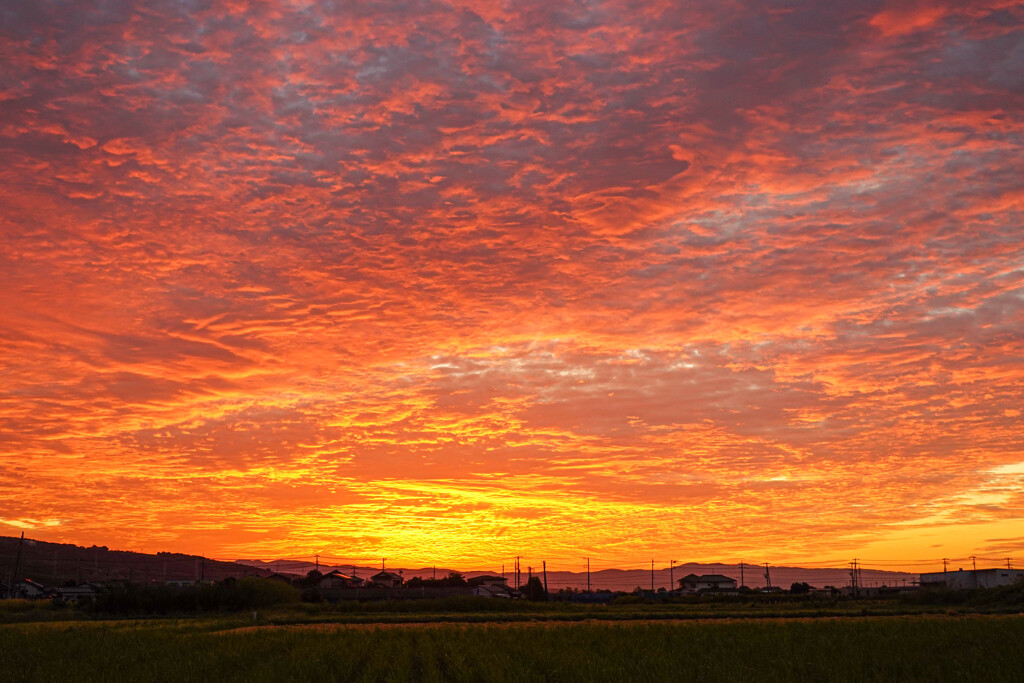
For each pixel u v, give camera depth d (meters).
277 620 56.44
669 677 18.98
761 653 24.83
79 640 33.09
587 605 80.12
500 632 36.28
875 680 18.92
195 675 21.05
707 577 135.88
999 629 32.91
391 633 37.09
